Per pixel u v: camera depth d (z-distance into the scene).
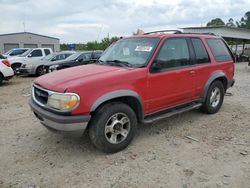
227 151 4.03
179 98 4.87
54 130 3.76
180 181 3.23
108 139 3.86
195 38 5.29
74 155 3.96
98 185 3.19
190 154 3.94
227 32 25.86
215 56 5.66
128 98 4.11
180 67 4.78
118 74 3.90
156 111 4.54
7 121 5.64
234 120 5.50
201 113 5.94
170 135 4.68
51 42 42.91
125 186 3.16
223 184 3.16
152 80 4.26
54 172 3.50
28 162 3.78
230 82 6.21
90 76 3.81
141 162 3.72
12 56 16.47
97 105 3.62
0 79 11.14
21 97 8.28
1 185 3.21
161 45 4.46
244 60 26.70
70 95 3.46
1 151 4.13
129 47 4.75
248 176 3.33
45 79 4.04
